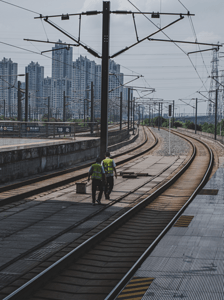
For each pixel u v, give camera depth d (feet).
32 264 24.06
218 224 35.70
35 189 52.24
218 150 135.03
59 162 82.69
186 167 86.53
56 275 22.89
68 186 59.67
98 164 45.03
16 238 30.19
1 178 59.06
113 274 23.13
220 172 80.12
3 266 23.49
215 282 20.74
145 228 35.55
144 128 341.82
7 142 93.61
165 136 220.02
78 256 26.48
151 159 107.76
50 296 19.93
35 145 79.25
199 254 26.14
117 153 125.39
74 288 21.02
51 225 34.71
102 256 26.89
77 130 160.04
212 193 54.75
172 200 50.34
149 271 22.84
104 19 54.49
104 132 56.13
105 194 48.91
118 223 36.06
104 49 55.21
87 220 37.11
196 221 37.17
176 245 28.66
